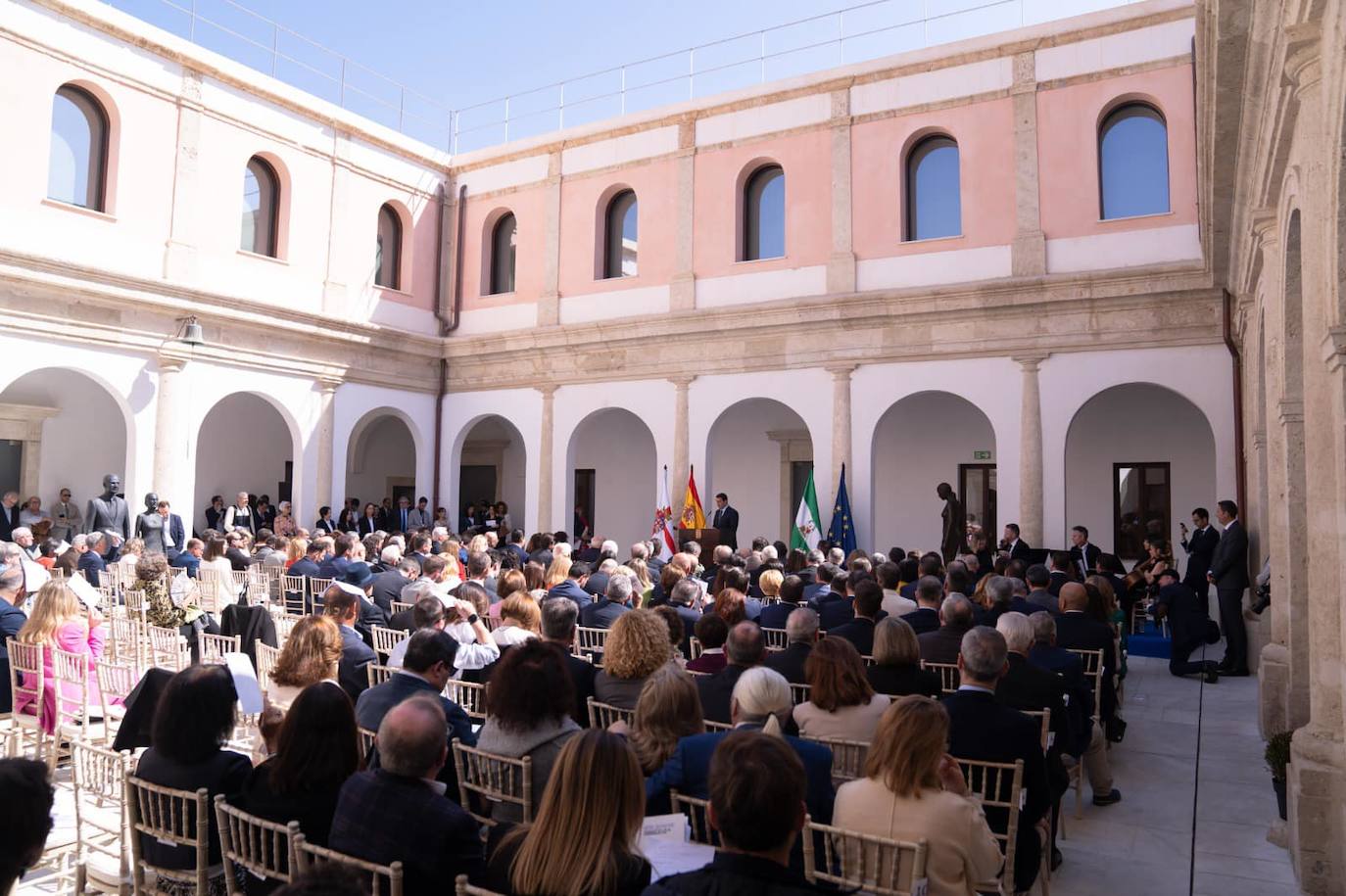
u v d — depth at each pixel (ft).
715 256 56.34
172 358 50.19
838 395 51.65
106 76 47.85
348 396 59.88
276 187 57.21
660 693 13.51
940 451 58.85
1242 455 42.37
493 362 63.93
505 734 12.70
